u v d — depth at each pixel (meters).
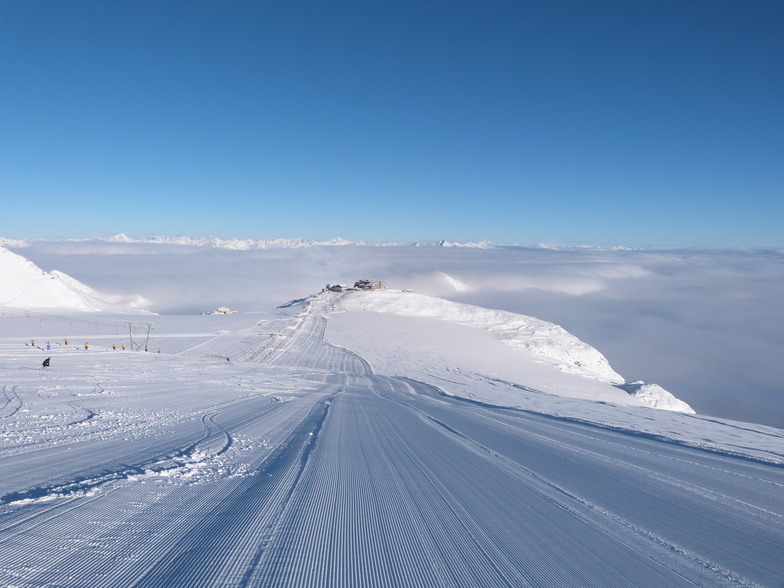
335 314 102.50
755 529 5.52
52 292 116.75
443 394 30.08
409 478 6.95
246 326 83.44
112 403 14.70
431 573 3.90
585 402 27.69
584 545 4.71
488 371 53.38
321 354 60.03
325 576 3.70
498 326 103.19
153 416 12.33
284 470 7.05
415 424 13.48
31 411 12.12
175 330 75.69
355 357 58.88
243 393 20.91
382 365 54.03
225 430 10.67
